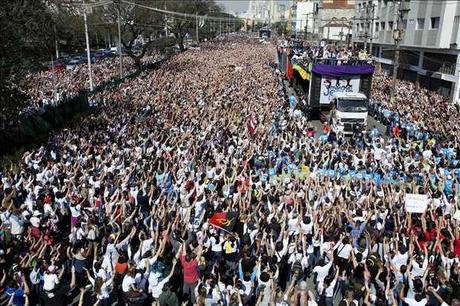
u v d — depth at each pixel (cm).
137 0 5916
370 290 928
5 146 2314
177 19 7912
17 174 1645
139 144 2025
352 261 1019
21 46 2392
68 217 1323
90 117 2697
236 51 8600
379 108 3206
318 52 4272
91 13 5319
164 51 7488
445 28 3688
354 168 1706
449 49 3634
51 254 1055
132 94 3506
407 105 3084
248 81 4391
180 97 3434
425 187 1492
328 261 1012
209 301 882
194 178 1559
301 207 1319
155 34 7344
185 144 2047
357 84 3014
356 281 935
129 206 1336
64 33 3791
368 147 2047
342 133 2506
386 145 2202
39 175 1552
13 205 1334
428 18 4031
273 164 1778
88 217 1221
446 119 2636
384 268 1004
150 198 1405
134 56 5628
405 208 1300
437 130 2375
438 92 3950
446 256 1045
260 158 1802
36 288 969
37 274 971
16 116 2498
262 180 1588
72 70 5084
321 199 1401
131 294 896
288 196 1367
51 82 4103
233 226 1189
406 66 4653
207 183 1509
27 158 1819
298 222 1185
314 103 3072
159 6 6825
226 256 1093
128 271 927
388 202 1409
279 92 3794
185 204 1331
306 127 2619
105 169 1620
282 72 5238
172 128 2380
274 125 2481
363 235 1154
